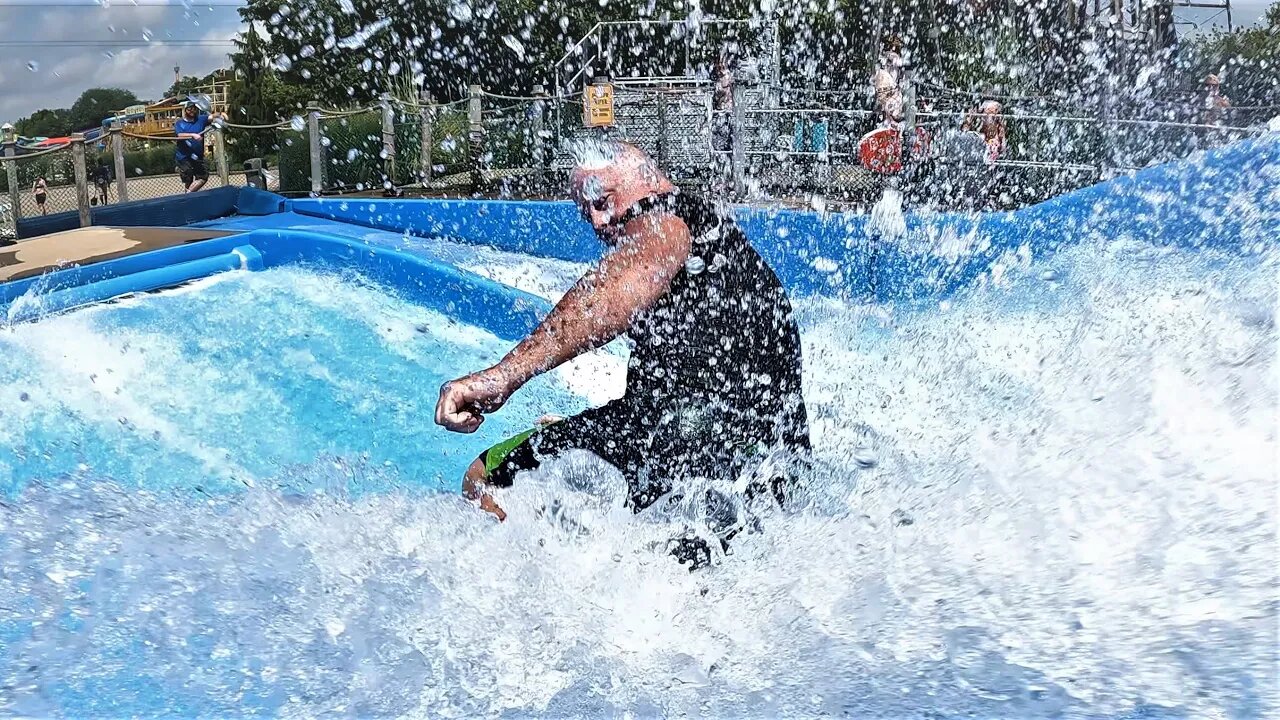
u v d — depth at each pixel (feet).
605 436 7.66
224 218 30.68
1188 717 5.75
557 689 6.60
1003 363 13.73
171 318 17.57
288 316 18.15
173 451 11.96
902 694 6.21
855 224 20.67
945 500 8.79
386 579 8.00
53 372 14.52
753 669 6.68
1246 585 7.09
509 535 8.02
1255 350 12.82
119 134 30.89
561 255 24.48
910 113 26.08
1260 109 30.19
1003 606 7.09
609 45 41.14
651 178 7.34
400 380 15.30
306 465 11.57
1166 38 30.50
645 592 7.51
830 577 7.57
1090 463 9.46
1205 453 9.56
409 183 36.01
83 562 8.56
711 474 7.47
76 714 6.24
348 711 6.35
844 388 12.77
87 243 21.03
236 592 7.95
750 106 30.94
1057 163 27.50
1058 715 5.86
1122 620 6.81
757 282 7.36
